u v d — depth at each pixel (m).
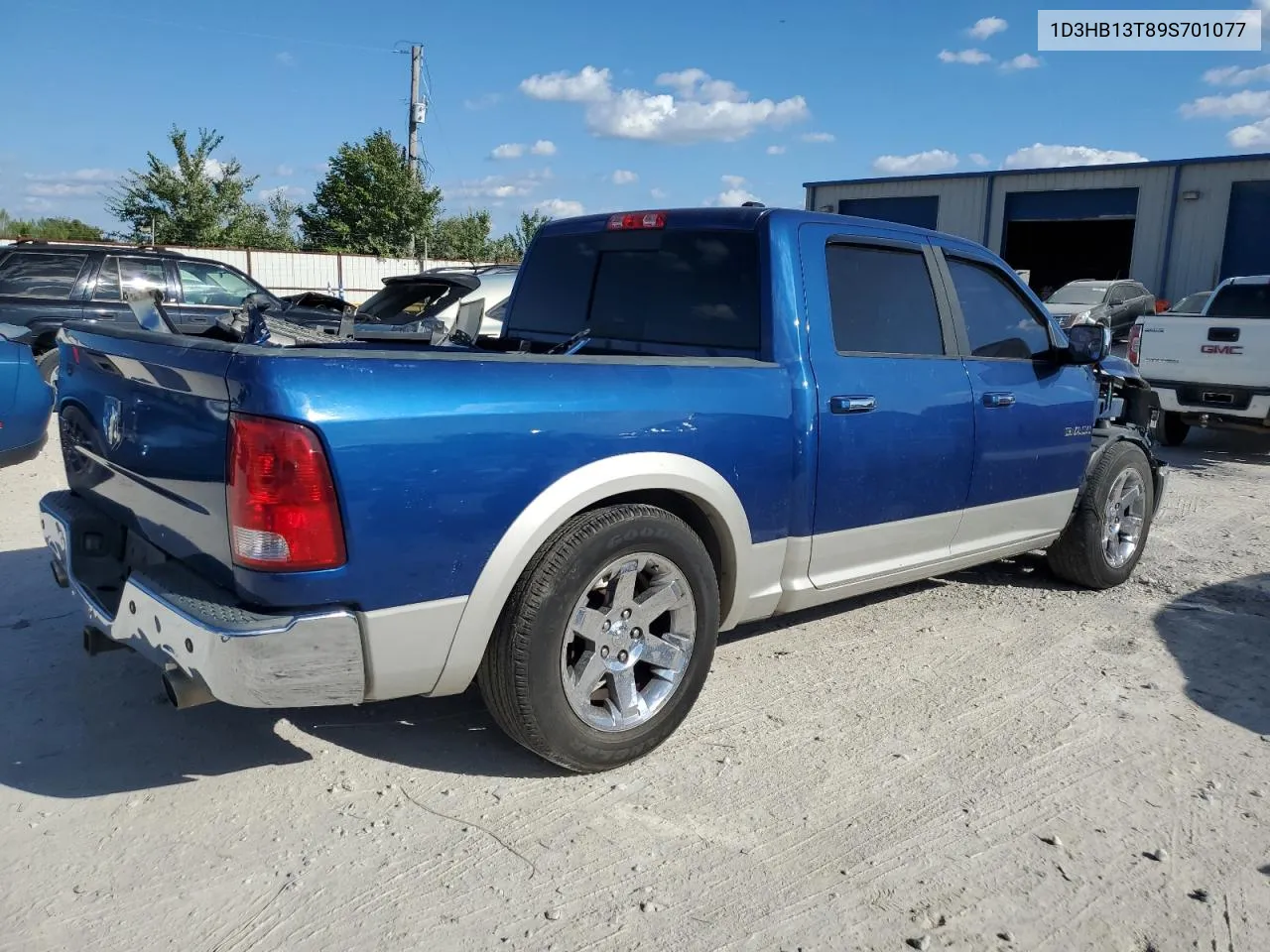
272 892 2.77
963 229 27.69
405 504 2.81
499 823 3.14
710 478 3.52
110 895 2.73
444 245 44.00
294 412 2.63
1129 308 19.61
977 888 2.88
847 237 4.13
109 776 3.34
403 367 2.85
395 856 2.95
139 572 3.01
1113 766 3.61
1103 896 2.86
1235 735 3.88
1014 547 5.05
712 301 4.04
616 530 3.23
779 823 3.18
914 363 4.29
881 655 4.61
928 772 3.53
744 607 3.84
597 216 4.62
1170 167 24.25
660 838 3.08
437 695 3.15
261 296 11.09
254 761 3.47
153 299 4.06
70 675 4.07
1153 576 5.96
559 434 3.11
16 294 10.34
